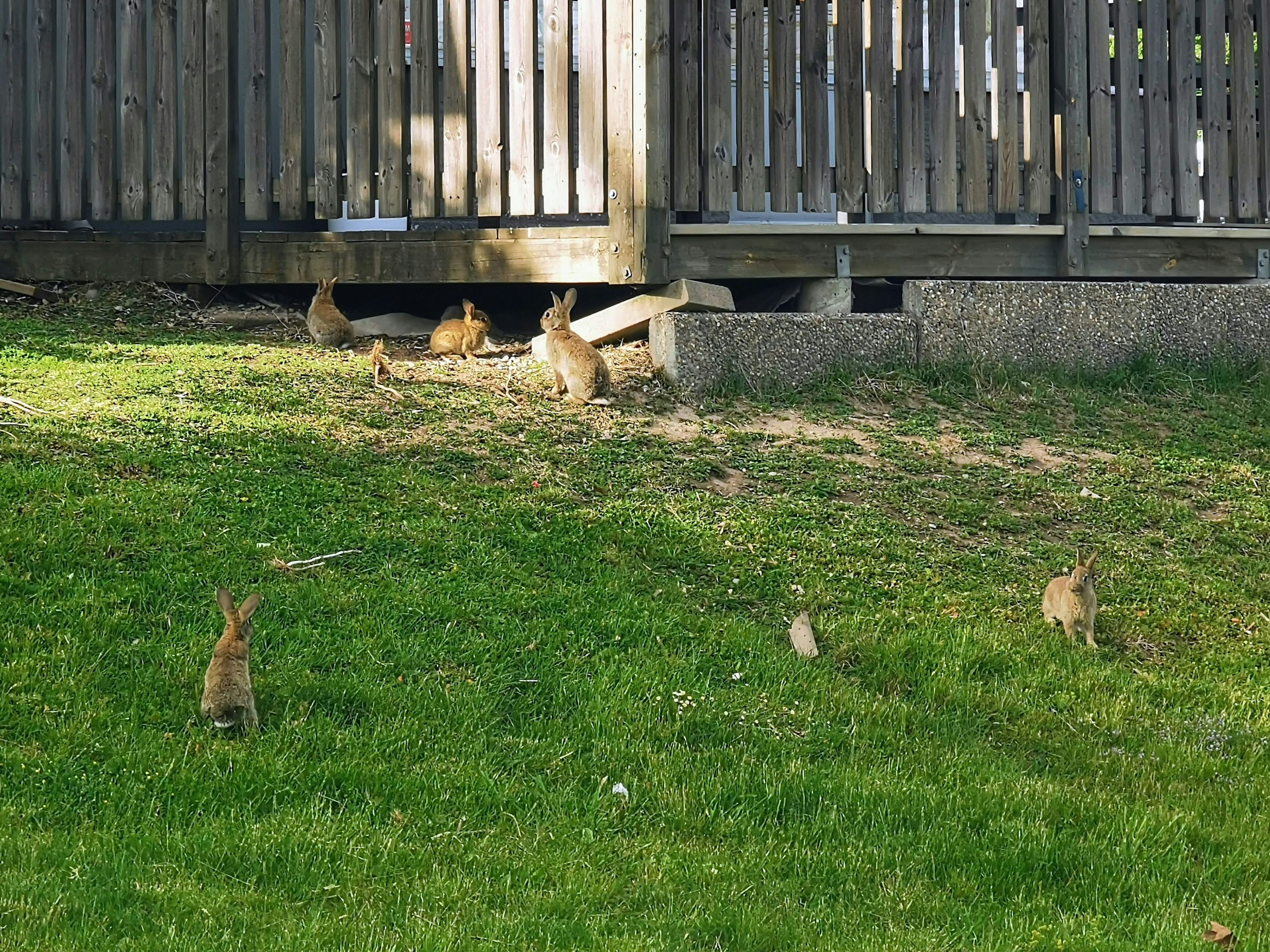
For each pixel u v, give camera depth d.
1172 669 9.41
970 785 7.42
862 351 13.50
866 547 10.26
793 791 7.16
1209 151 15.65
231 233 14.29
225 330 13.84
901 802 7.18
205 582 8.23
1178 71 15.39
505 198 13.39
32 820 6.20
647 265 12.66
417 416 11.40
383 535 9.11
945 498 11.29
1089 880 6.68
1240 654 9.68
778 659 8.56
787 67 13.53
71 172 14.76
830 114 16.06
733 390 12.72
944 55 14.19
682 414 12.22
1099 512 11.48
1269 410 14.18
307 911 5.76
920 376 13.70
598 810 6.85
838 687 8.44
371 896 5.91
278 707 7.29
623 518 10.07
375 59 13.84
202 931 5.45
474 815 6.66
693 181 13.02
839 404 12.89
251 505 9.26
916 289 13.84
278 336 13.73
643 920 5.91
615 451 11.23
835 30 13.77
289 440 10.48
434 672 7.84
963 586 9.98
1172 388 14.53
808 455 11.70
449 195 13.53
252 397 11.24
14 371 11.26
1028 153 14.75
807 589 9.58
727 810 7.05
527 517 9.80
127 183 14.58
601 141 12.84
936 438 12.45
